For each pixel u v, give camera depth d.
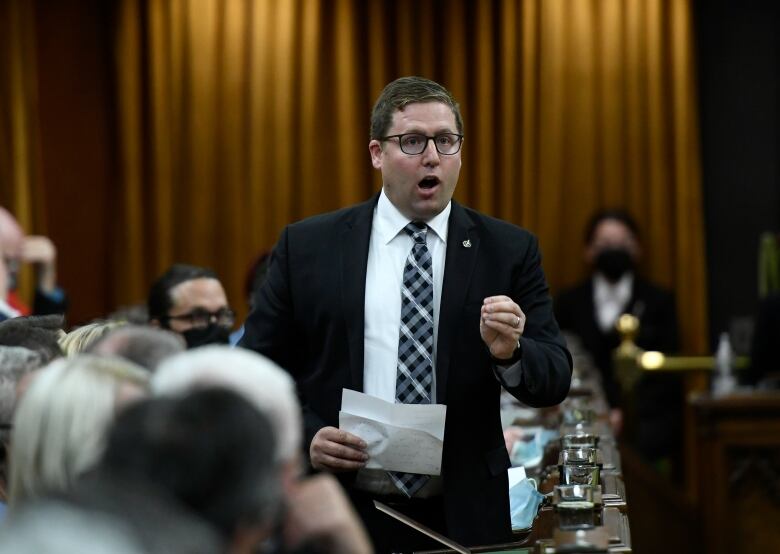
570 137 23.52
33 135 23.30
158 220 23.44
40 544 3.17
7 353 7.11
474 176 23.75
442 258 8.95
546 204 23.44
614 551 6.41
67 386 5.57
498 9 23.75
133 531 3.28
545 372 8.43
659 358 21.33
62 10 23.50
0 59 23.14
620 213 22.55
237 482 3.92
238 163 23.50
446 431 8.70
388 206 9.03
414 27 23.77
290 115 23.59
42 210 23.36
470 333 8.77
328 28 23.75
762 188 23.81
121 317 15.23
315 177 23.67
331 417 8.84
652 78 23.39
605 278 22.41
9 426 6.91
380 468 8.59
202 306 12.84
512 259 8.95
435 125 8.74
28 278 22.86
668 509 18.17
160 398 4.08
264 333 9.08
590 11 23.48
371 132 9.03
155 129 23.45
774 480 17.14
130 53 23.45
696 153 23.45
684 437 23.05
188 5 23.50
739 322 22.12
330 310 8.87
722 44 23.92
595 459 8.29
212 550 3.37
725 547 17.20
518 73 23.70
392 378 8.74
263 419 4.07
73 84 23.56
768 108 23.83
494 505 8.71
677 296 23.41
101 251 23.66
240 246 23.50
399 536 8.70
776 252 22.44
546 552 6.31
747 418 17.22
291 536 5.07
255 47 23.48
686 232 23.36
